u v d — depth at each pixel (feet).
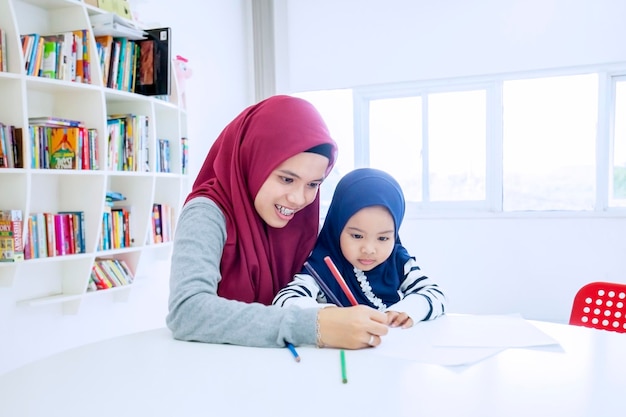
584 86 10.57
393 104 12.05
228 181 3.56
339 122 12.28
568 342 2.61
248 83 12.54
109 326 8.13
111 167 7.22
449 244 11.26
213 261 3.04
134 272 7.99
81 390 1.98
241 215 3.43
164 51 7.61
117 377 2.12
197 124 10.53
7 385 2.05
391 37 11.36
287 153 3.28
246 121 3.58
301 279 3.53
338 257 3.74
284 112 3.43
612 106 10.49
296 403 1.80
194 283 2.79
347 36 11.69
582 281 10.43
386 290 3.73
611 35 9.92
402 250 3.99
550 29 10.27
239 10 12.19
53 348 7.13
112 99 7.77
